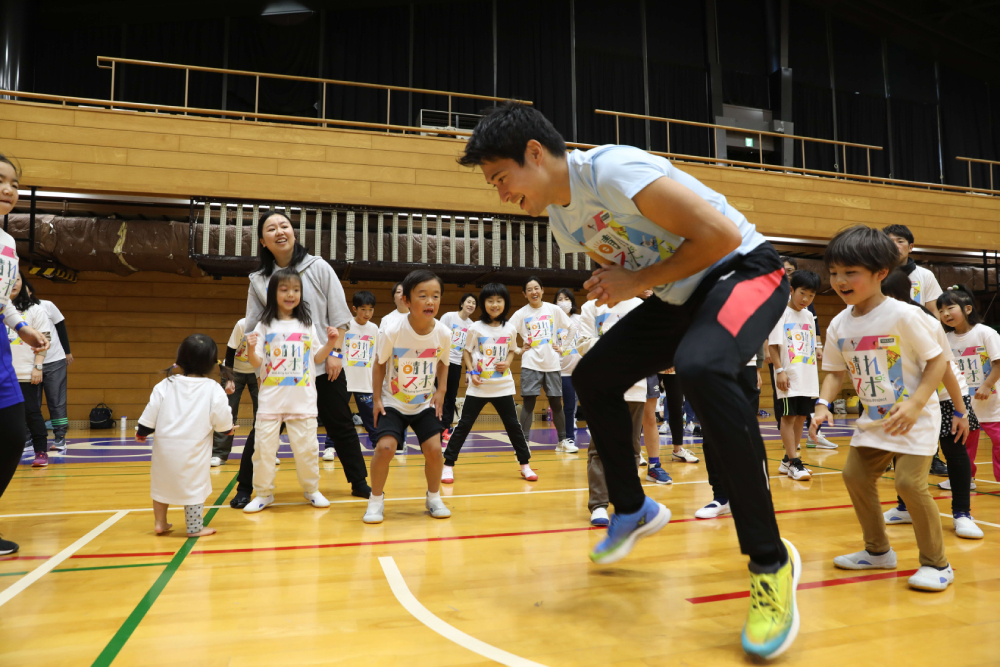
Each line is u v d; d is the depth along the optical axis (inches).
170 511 113.6
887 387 73.8
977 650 53.3
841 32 495.8
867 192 330.0
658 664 50.3
